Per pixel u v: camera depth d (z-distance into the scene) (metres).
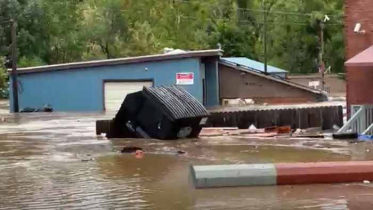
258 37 105.38
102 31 90.81
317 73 96.19
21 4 86.50
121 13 92.19
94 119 33.50
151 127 21.00
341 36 97.62
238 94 51.00
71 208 9.68
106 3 91.88
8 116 38.28
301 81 80.81
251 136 22.05
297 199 10.16
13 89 46.00
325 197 10.29
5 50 81.50
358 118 21.94
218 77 50.66
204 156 15.73
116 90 46.72
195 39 102.94
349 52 23.42
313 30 99.62
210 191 11.01
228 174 11.34
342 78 83.00
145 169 13.61
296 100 51.28
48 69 46.78
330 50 98.81
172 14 106.06
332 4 100.81
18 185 11.73
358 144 18.53
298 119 26.52
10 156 16.33
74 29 91.69
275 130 23.95
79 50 91.81
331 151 16.48
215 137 21.73
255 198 10.28
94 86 46.66
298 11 100.56
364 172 11.72
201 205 9.77
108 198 10.42
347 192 10.71
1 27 82.25
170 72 46.38
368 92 23.05
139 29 93.25
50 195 10.72
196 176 11.24
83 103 46.81
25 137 22.23
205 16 108.56
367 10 23.02
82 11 94.38
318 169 11.63
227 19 107.25
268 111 26.25
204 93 48.75
